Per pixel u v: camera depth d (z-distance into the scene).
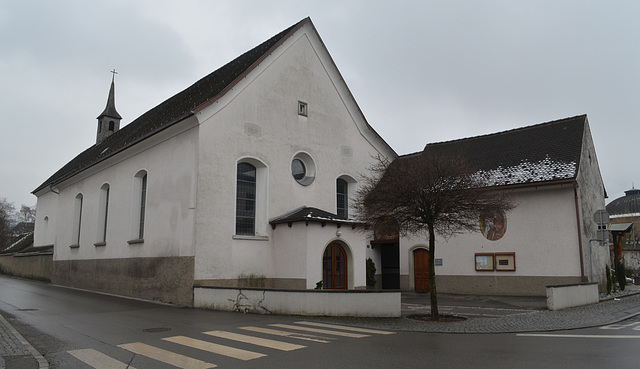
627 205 57.41
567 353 8.16
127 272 20.45
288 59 20.88
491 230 20.97
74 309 15.23
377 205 12.95
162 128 18.36
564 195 19.31
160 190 18.89
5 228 67.50
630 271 34.03
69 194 29.06
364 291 12.96
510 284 20.22
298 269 17.88
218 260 17.14
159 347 8.84
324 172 21.80
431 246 12.95
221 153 17.78
